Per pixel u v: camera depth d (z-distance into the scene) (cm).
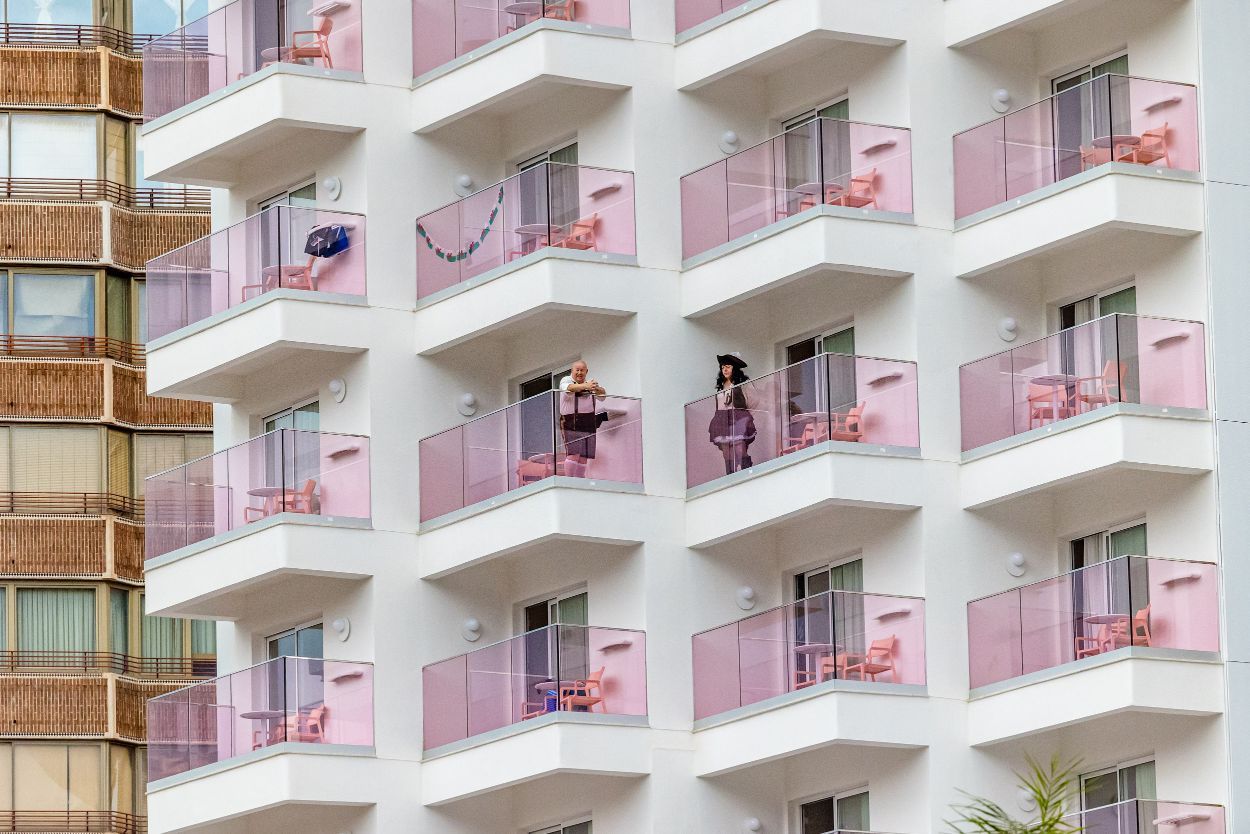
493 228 5744
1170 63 5347
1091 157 5288
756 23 5662
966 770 5316
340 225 5847
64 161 8138
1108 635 5106
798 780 5531
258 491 5819
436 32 5934
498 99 5825
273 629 6012
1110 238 5356
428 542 5775
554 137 5884
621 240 5688
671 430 5650
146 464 8081
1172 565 5116
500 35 5831
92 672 7925
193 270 6016
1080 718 5131
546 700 5509
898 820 5344
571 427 5575
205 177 6153
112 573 7969
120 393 8062
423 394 5847
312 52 5925
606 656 5531
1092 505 5372
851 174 5484
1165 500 5244
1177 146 5272
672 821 5500
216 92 6047
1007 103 5597
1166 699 5069
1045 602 5212
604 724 5497
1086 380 5234
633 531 5584
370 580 5766
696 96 5788
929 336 5466
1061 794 5253
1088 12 5491
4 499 7975
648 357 5659
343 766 5669
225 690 5788
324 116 5891
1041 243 5356
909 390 5431
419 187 5919
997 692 5275
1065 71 5575
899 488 5394
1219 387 5209
